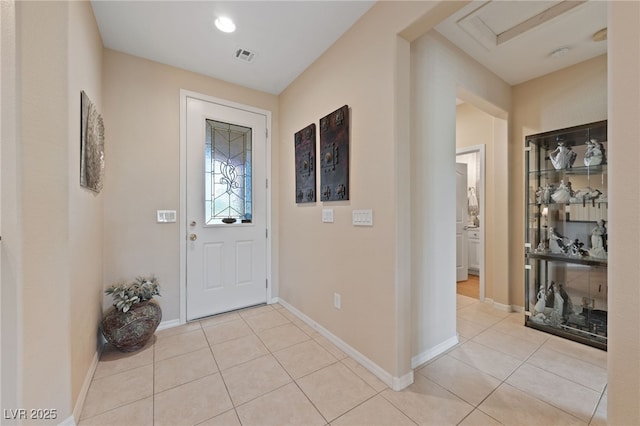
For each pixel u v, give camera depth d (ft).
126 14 6.21
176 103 8.50
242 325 8.44
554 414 4.73
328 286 7.55
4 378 3.79
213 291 9.18
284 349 6.99
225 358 6.54
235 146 9.66
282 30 6.84
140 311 6.86
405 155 5.64
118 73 7.59
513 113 9.66
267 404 4.99
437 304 6.85
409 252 5.70
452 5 4.65
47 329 4.13
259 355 6.68
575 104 8.31
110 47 7.44
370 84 6.11
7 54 3.82
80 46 5.03
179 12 6.17
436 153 6.84
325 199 7.59
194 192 8.80
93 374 5.82
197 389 5.40
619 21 2.31
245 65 8.45
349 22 6.56
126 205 7.68
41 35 4.07
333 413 4.77
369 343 6.10
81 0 5.10
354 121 6.61
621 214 2.27
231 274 9.55
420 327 6.46
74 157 4.64
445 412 4.79
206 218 9.04
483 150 10.54
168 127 8.36
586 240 7.80
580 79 8.21
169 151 8.37
